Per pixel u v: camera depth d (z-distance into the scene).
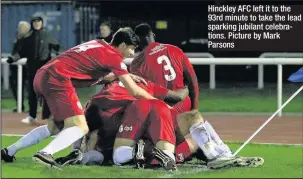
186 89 24.09
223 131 35.41
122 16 66.00
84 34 64.88
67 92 23.06
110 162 24.19
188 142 23.91
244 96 53.75
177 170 22.52
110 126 23.70
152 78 24.14
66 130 22.81
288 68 63.03
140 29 24.55
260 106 47.62
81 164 23.73
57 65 23.17
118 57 23.22
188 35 66.81
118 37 23.42
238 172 22.59
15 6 65.00
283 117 41.25
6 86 56.50
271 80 64.19
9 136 32.66
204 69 62.69
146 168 23.22
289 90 57.72
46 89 23.19
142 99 23.25
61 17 64.81
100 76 23.52
